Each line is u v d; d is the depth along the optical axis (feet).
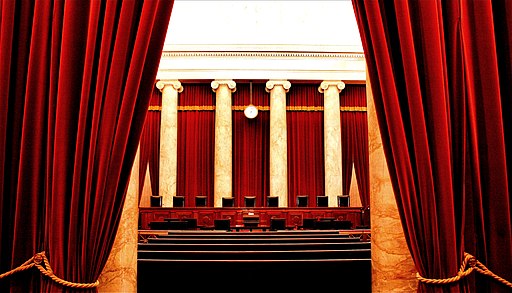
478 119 8.08
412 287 8.47
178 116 39.86
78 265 7.43
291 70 38.45
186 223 26.50
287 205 38.29
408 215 7.55
